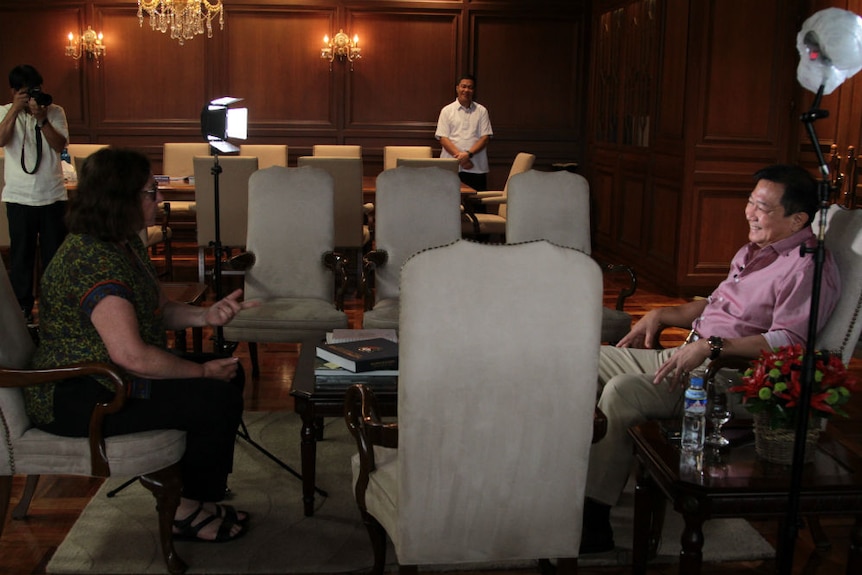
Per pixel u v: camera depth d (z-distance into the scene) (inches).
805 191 99.7
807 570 98.3
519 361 71.7
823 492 76.4
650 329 115.6
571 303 71.6
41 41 328.5
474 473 74.0
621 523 107.3
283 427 140.1
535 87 344.8
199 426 94.2
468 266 70.2
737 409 99.6
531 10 339.0
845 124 197.3
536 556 77.8
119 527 105.3
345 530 105.8
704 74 230.2
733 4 227.0
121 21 328.5
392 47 338.6
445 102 343.6
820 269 68.1
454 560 76.5
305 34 335.3
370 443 84.3
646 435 88.4
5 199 196.1
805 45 68.1
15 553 99.7
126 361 89.4
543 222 157.8
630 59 287.4
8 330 94.4
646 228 270.5
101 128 333.1
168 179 261.7
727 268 241.0
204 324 107.8
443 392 71.4
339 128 341.1
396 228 157.2
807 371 68.9
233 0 330.3
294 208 156.2
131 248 98.5
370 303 153.9
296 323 142.0
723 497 76.0
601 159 323.6
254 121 338.6
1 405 89.9
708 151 234.2
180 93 334.0
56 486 117.8
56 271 91.7
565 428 74.0
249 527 106.0
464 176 310.5
